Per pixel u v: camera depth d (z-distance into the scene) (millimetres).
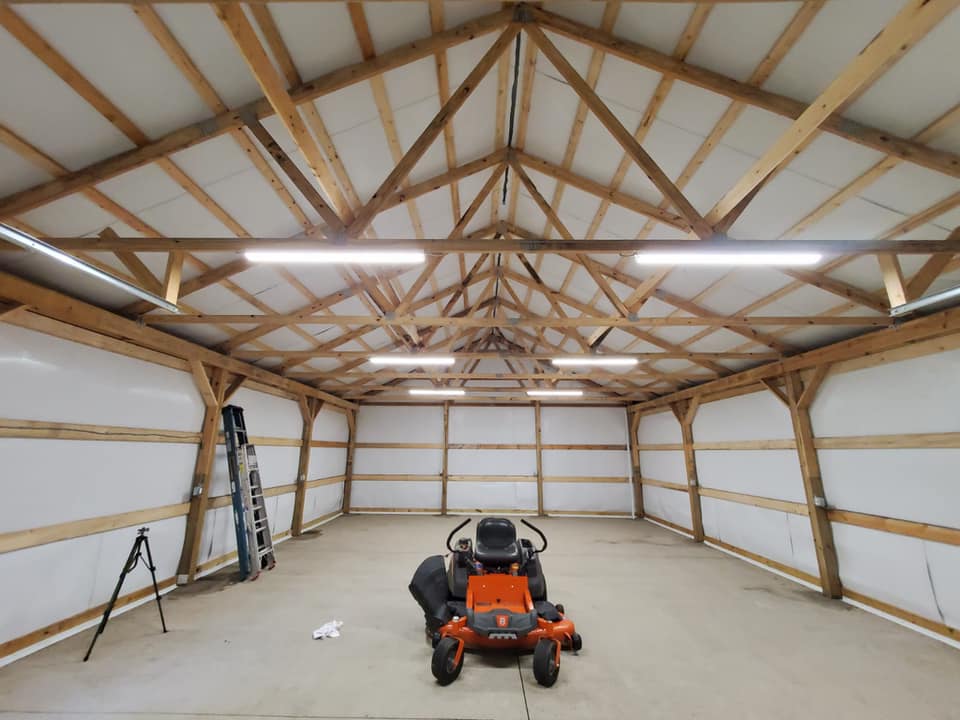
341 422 9234
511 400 9906
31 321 3016
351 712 2342
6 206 2469
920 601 3514
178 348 4340
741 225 3430
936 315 3328
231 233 3414
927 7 1270
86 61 2053
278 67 2436
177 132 2510
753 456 5793
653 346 6809
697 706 2432
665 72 2584
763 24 2227
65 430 3258
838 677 2750
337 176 3398
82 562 3355
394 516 9078
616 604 4074
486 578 3168
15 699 2369
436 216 4676
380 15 2393
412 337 6000
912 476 3627
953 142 2277
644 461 9281
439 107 3281
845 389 4320
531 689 2590
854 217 2967
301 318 3973
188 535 4594
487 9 2625
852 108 2344
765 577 5004
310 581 4652
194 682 2598
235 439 5047
